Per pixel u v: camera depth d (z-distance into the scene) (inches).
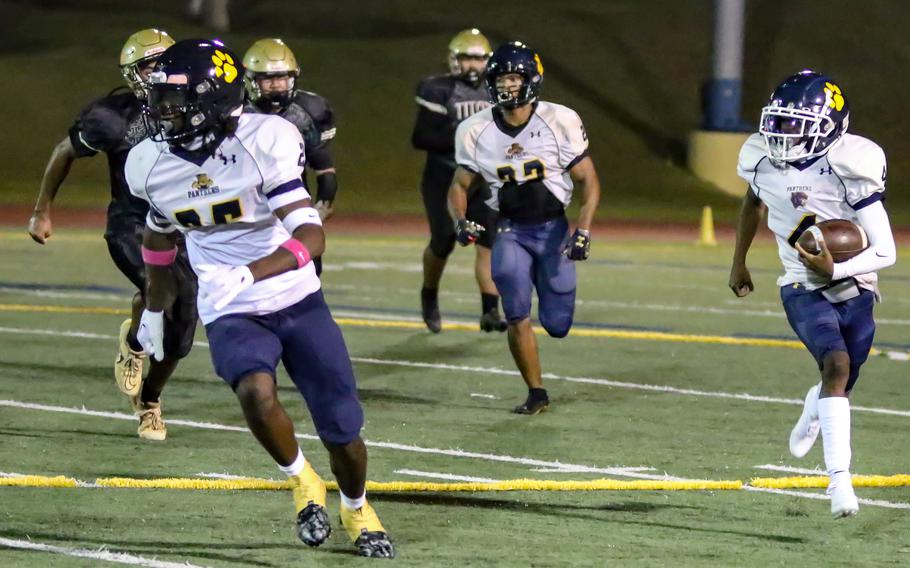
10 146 3595.0
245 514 704.4
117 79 3939.5
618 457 850.1
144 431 884.6
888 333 1402.6
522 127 978.7
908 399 1046.4
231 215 612.7
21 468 800.9
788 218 732.0
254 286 610.2
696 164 3673.7
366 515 637.9
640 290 1772.9
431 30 4426.7
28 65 3949.3
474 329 1402.6
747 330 1414.9
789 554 644.7
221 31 4480.8
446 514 712.4
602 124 3912.4
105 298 1612.9
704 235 2578.7
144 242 658.8
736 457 851.4
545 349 1284.4
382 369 1167.6
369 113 3858.3
